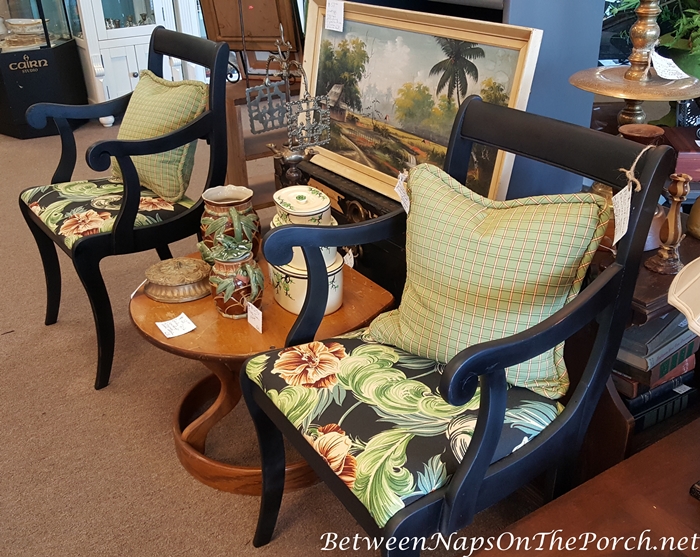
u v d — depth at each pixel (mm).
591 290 1013
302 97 2072
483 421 974
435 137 1632
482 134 1278
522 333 944
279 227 1228
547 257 1111
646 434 1418
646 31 1196
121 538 1500
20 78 3994
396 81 1726
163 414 1880
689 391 1458
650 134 1247
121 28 4145
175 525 1530
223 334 1488
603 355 1107
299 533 1510
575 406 1126
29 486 1645
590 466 1404
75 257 1787
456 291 1187
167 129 1989
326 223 1524
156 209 1942
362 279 1684
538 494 1521
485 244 1160
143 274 2611
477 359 880
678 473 1068
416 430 1087
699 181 1517
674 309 1266
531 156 1203
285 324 1519
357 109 1872
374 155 1838
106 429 1826
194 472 1646
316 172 1973
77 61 4258
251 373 1268
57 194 2039
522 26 1403
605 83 1216
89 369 2076
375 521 993
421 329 1242
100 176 3475
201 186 3336
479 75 1490
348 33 1869
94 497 1609
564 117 1578
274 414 1225
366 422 1112
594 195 1120
